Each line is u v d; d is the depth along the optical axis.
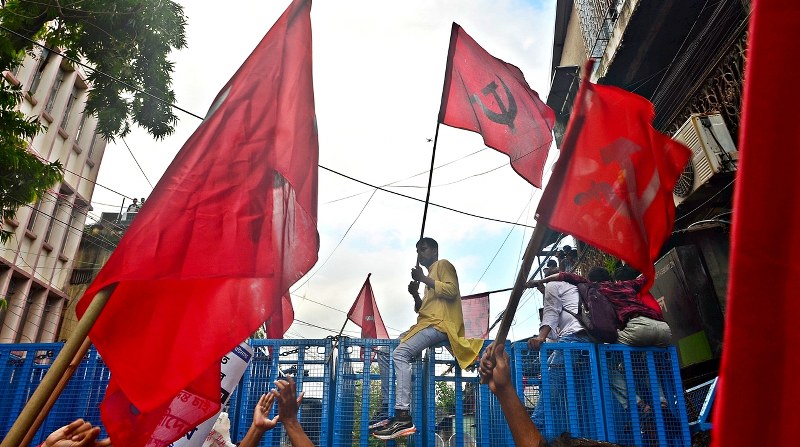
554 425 4.64
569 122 2.56
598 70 10.62
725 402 0.84
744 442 0.82
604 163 2.89
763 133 0.90
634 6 8.62
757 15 0.93
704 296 7.80
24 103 16.28
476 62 4.53
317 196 2.94
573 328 5.24
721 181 7.18
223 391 3.77
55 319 19.02
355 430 4.73
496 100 4.46
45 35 8.84
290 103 3.00
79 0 7.97
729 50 7.38
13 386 4.77
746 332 0.85
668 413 4.72
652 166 3.02
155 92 8.91
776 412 0.81
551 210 2.56
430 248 5.64
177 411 2.84
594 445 2.14
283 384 3.17
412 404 4.85
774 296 0.85
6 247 16.39
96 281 2.32
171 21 8.61
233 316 2.62
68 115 18.98
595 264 11.93
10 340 16.50
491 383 2.44
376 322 8.06
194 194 2.65
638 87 10.02
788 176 0.87
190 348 2.54
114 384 2.70
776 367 0.83
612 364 4.93
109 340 2.47
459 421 4.76
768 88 0.91
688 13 8.45
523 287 2.46
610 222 2.78
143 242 2.46
